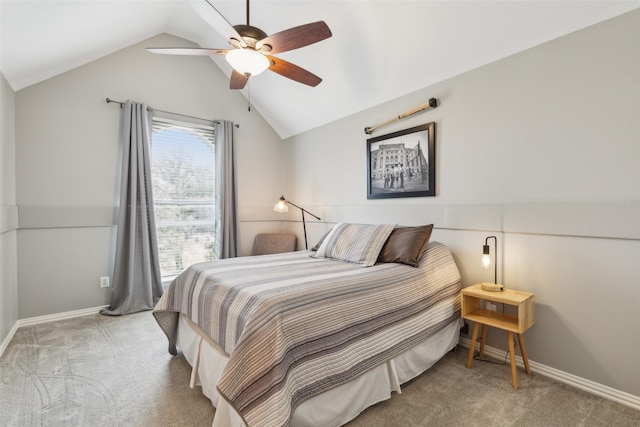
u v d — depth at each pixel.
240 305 1.49
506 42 2.06
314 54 2.90
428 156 2.57
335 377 1.39
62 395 1.71
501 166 2.15
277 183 4.41
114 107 3.13
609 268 1.70
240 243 3.90
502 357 2.12
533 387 1.79
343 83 3.06
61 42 2.37
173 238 3.58
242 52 1.75
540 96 1.96
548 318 1.92
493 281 2.18
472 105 2.31
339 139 3.51
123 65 3.19
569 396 1.71
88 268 3.00
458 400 1.67
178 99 3.55
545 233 1.93
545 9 1.82
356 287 1.68
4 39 1.94
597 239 1.74
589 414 1.56
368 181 3.12
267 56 1.90
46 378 1.88
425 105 2.54
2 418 1.52
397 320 1.75
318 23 1.60
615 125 1.68
